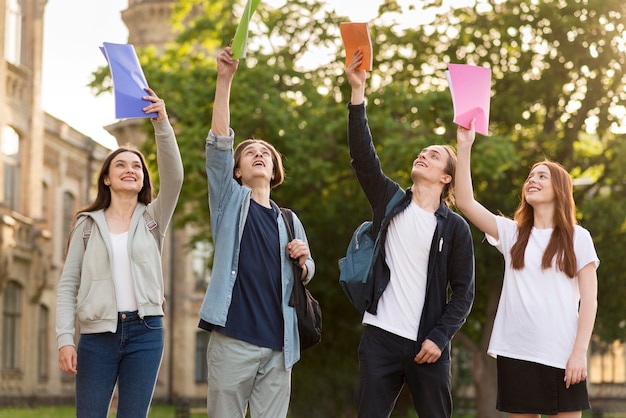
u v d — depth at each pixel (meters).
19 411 34.16
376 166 7.18
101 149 49.38
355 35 6.96
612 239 27.75
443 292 7.04
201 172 24.81
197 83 25.38
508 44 27.64
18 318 37.31
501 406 6.95
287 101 25.47
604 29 27.16
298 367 27.97
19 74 36.06
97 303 6.66
